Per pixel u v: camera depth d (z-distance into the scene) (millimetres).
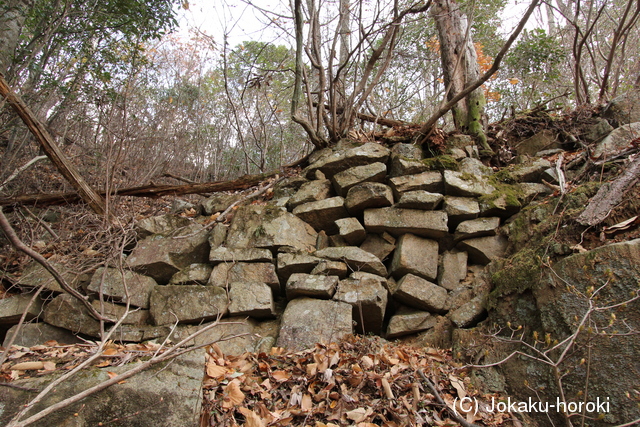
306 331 3301
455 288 3762
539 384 2543
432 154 4832
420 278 3732
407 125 5336
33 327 3605
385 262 4098
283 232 4066
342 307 3422
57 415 1959
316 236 4289
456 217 4055
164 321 3623
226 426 2221
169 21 5867
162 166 7012
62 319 3643
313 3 5512
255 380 2670
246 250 3936
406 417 2326
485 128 5441
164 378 2221
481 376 2812
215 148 9477
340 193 4500
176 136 8000
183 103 9281
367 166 4453
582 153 4426
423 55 8195
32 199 4918
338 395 2523
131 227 4262
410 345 3496
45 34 5246
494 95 8727
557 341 2584
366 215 4129
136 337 3541
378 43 7582
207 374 2506
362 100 5258
